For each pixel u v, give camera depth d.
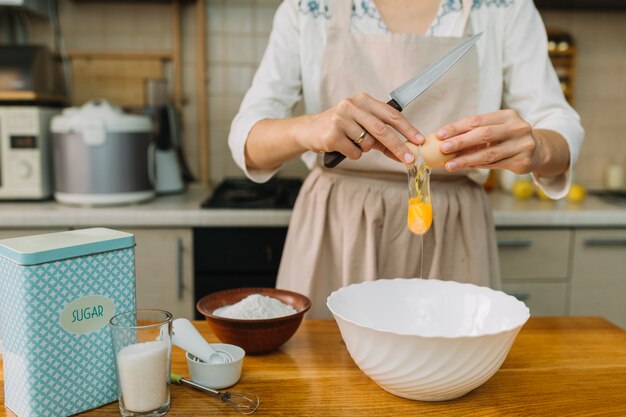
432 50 1.08
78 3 2.22
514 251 1.87
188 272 1.81
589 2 2.24
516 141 0.83
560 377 0.77
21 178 1.88
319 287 1.18
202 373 0.72
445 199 1.12
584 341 0.90
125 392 0.64
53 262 0.63
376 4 1.12
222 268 1.81
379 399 0.70
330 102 1.12
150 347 0.65
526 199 2.12
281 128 0.98
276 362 0.81
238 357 0.76
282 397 0.70
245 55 2.30
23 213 1.72
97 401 0.69
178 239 1.79
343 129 0.81
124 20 2.24
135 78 2.25
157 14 2.25
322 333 0.92
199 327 0.94
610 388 0.74
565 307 1.91
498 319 0.78
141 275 1.80
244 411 0.67
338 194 1.15
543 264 1.89
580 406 0.69
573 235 1.88
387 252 1.14
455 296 0.84
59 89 2.17
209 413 0.67
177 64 2.26
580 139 1.04
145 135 1.91
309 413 0.67
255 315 0.83
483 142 0.81
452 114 1.10
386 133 0.80
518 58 1.10
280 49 1.15
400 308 0.85
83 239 0.68
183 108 2.31
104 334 0.68
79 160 1.81
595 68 2.38
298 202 1.20
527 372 0.78
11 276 0.63
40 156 1.89
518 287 1.89
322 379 0.75
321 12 1.11
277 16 1.17
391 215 1.12
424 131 1.11
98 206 1.85
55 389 0.65
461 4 1.10
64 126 1.80
